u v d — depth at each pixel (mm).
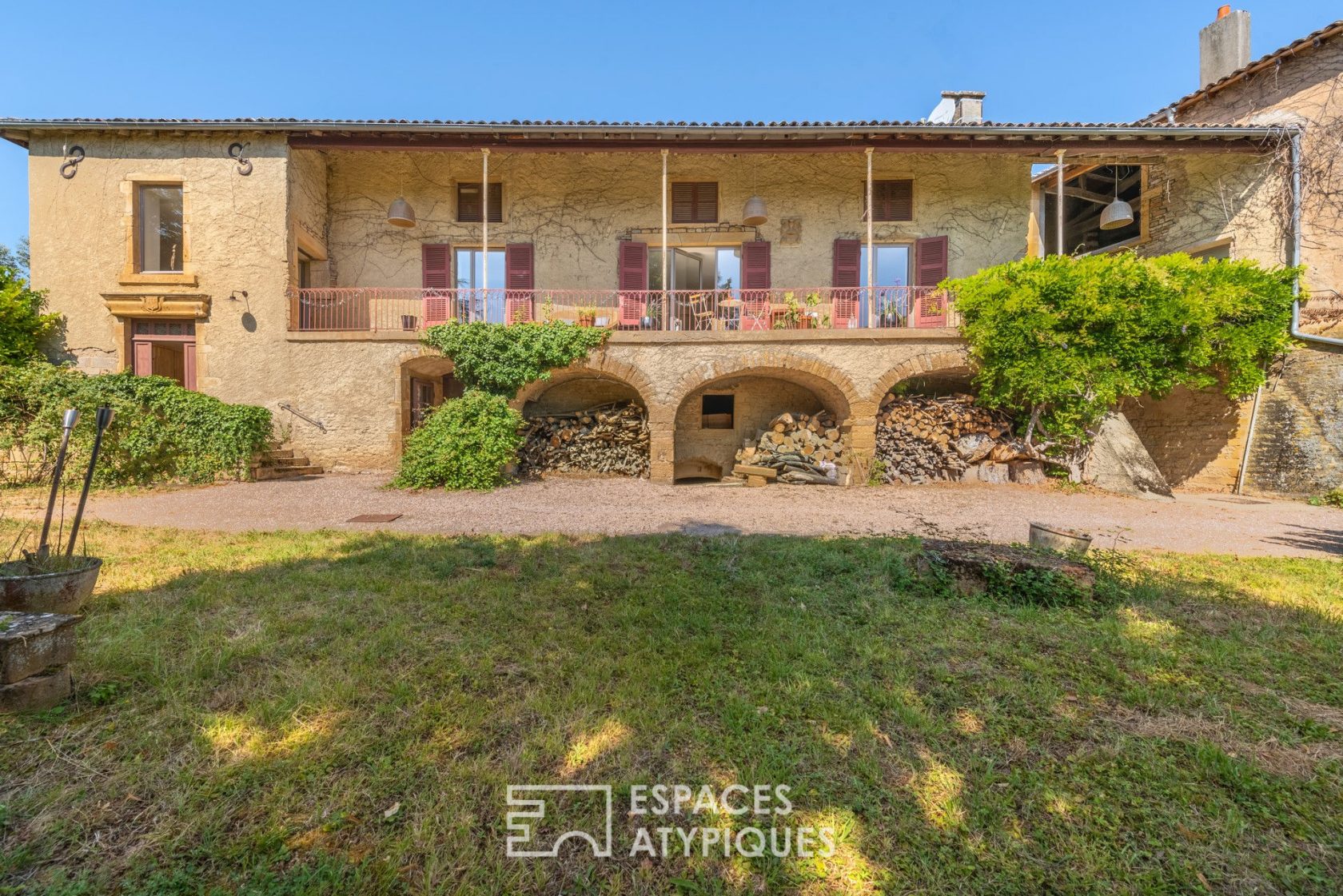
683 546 5336
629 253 12836
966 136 10742
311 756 2096
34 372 9258
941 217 12906
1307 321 9844
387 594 3846
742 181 13031
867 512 7703
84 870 1605
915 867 1687
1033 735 2326
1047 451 10211
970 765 2133
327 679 2629
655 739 2256
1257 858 1719
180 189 11219
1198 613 3676
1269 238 10867
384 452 11008
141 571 4258
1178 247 12445
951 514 7566
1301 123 10539
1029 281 9789
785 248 13000
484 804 1912
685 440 12898
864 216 12945
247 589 3842
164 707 2377
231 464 9555
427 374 12453
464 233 12969
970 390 11539
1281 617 3607
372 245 12781
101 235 10844
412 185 12875
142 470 9242
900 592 4020
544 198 13008
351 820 1810
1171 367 9758
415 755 2123
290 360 10945
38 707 2320
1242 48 12055
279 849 1690
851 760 2146
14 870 1601
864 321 12438
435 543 5395
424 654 2936
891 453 10703
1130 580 4289
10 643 2275
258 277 10922
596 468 11523
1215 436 10664
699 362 10602
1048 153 10984
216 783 1956
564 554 4988
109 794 1888
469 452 9500
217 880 1591
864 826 1837
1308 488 9203
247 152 10922
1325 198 10250
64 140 10828
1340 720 2459
